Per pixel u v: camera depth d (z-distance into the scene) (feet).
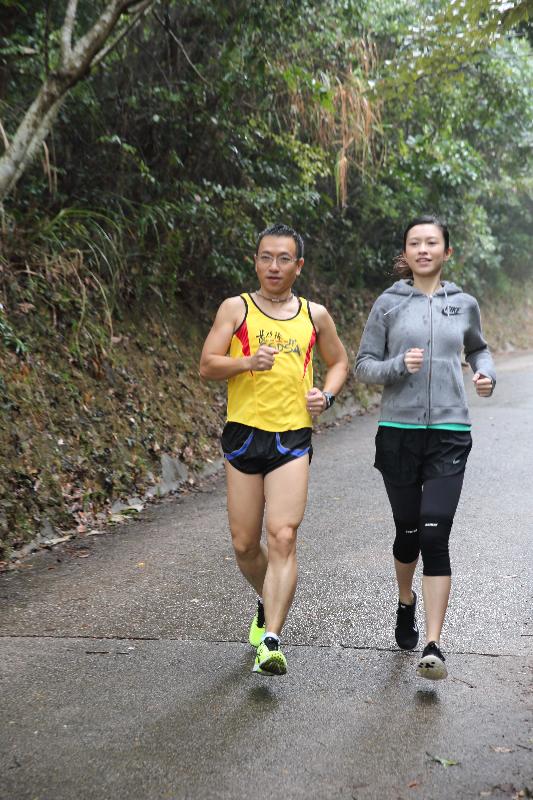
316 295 46.01
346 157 35.60
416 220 12.87
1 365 22.16
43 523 20.12
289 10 30.01
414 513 12.71
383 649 13.25
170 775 9.61
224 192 31.73
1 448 20.44
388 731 10.57
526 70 38.04
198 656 13.12
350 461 29.19
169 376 30.07
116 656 13.15
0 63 27.43
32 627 14.52
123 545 19.77
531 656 12.72
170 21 30.68
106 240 28.89
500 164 56.24
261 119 32.91
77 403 24.12
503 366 58.29
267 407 12.40
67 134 29.53
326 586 16.17
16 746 10.30
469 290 70.38
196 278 35.12
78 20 29.01
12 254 25.23
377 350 12.91
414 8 37.96
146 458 25.46
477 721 10.77
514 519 20.49
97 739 10.45
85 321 26.43
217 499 24.66
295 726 10.75
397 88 20.13
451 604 15.02
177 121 30.99
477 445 29.89
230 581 16.85
